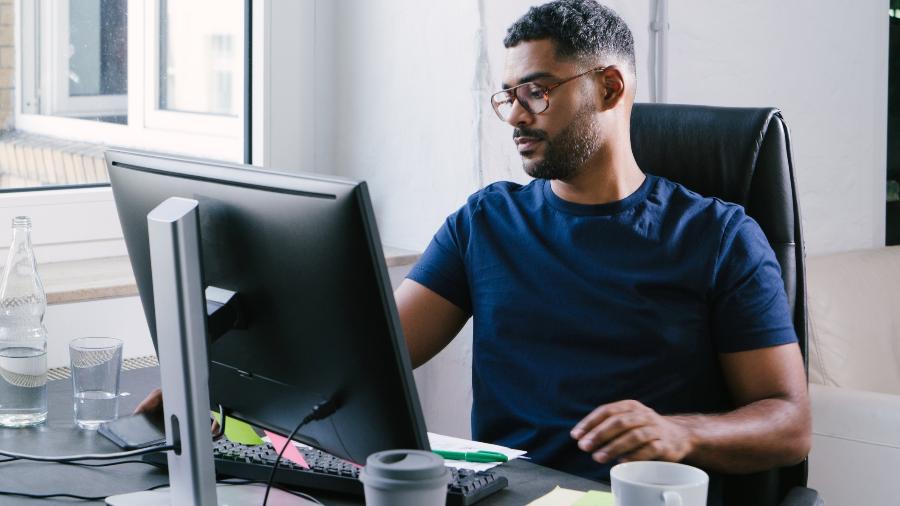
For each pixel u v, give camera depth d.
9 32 2.06
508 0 2.20
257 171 0.99
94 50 2.20
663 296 1.45
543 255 1.51
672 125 1.55
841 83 2.79
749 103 2.56
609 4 2.22
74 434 1.32
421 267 1.62
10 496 1.10
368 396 0.97
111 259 2.22
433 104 2.31
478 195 1.63
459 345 2.36
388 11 2.38
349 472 1.12
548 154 1.47
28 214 2.10
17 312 1.41
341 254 0.92
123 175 1.16
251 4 2.40
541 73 1.46
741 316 1.41
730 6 2.48
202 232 1.04
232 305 1.03
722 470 1.29
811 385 2.15
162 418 1.33
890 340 2.47
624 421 1.15
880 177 2.94
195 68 2.36
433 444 1.26
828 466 2.06
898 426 1.99
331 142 2.54
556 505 1.06
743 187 1.50
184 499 1.02
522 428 1.49
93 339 1.36
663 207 1.49
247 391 1.10
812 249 2.75
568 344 1.48
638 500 0.91
